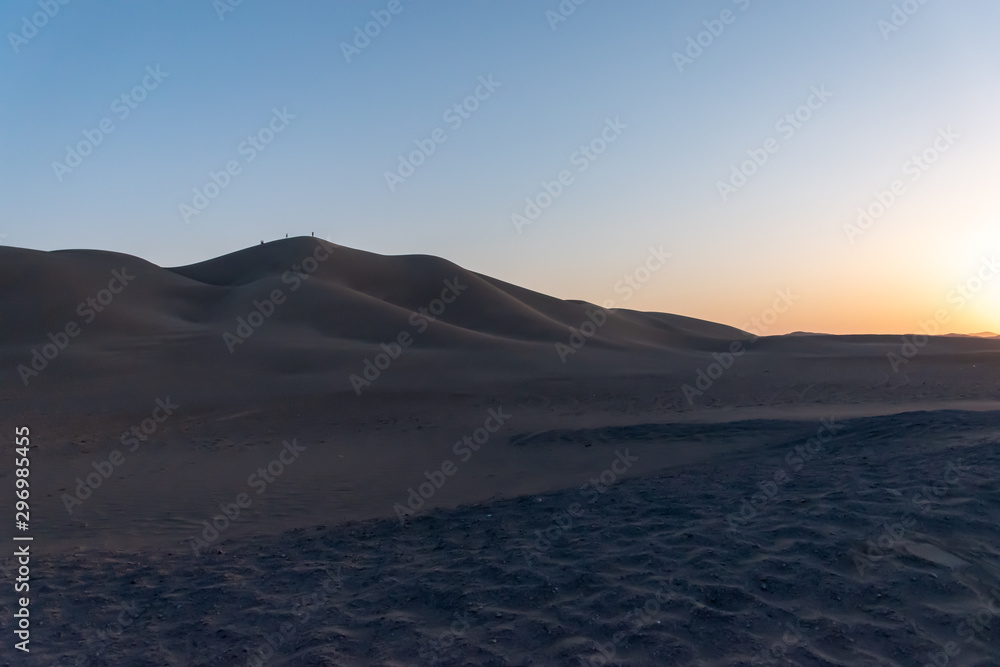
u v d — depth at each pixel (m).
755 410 24.53
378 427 24.22
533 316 83.62
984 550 6.26
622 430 19.22
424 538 8.62
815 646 5.17
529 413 26.56
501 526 8.70
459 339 59.09
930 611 5.48
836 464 10.08
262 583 7.38
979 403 24.58
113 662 5.70
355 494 13.78
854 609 5.60
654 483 10.54
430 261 94.88
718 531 7.38
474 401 29.91
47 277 62.16
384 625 6.04
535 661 5.22
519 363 46.00
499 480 14.62
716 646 5.24
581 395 31.25
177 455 19.61
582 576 6.58
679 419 22.41
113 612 6.79
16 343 49.34
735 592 5.97
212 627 6.29
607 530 7.89
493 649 5.45
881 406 24.59
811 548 6.62
